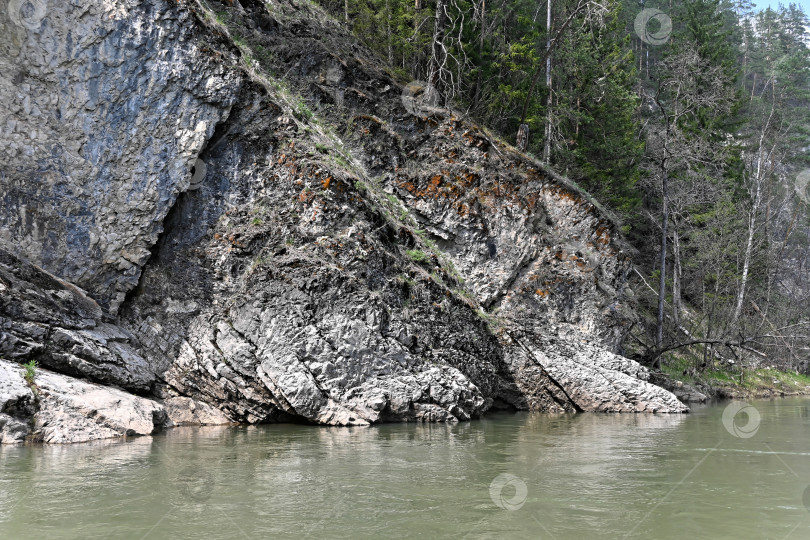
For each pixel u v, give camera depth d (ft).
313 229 40.09
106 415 29.37
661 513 17.17
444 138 56.80
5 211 34.78
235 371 35.58
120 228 37.50
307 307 36.32
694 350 75.51
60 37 36.37
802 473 22.81
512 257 52.75
